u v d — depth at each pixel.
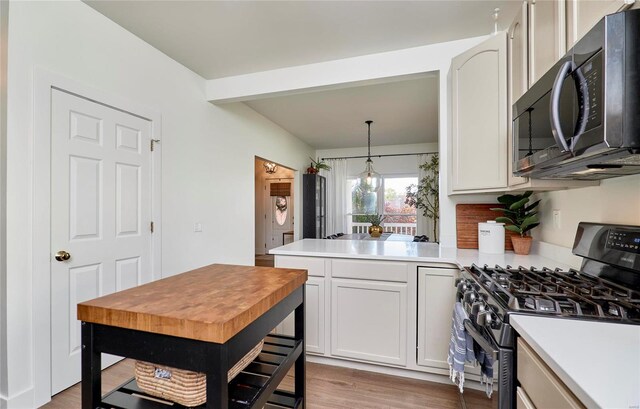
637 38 0.82
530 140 1.37
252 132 4.46
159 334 0.89
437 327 2.05
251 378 1.16
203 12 2.22
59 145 1.96
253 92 3.25
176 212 2.99
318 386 2.05
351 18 2.28
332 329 2.28
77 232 2.06
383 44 2.64
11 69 1.73
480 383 1.31
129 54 2.47
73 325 2.03
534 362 0.84
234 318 0.86
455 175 2.24
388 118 4.84
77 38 2.07
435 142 6.66
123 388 1.08
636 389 0.57
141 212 2.58
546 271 1.49
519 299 1.11
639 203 1.25
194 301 1.00
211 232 3.54
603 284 1.25
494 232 2.23
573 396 0.65
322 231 6.96
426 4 2.12
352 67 2.88
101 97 2.24
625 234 1.25
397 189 6.99
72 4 2.04
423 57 2.67
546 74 1.20
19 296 1.76
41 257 1.85
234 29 2.43
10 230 1.73
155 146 2.72
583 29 1.11
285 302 1.26
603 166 1.14
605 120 0.84
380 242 2.95
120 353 0.93
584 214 1.64
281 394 1.46
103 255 2.25
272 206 8.07
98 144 2.22
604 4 0.98
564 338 0.81
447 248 2.54
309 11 2.20
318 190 6.68
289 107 4.35
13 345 1.73
